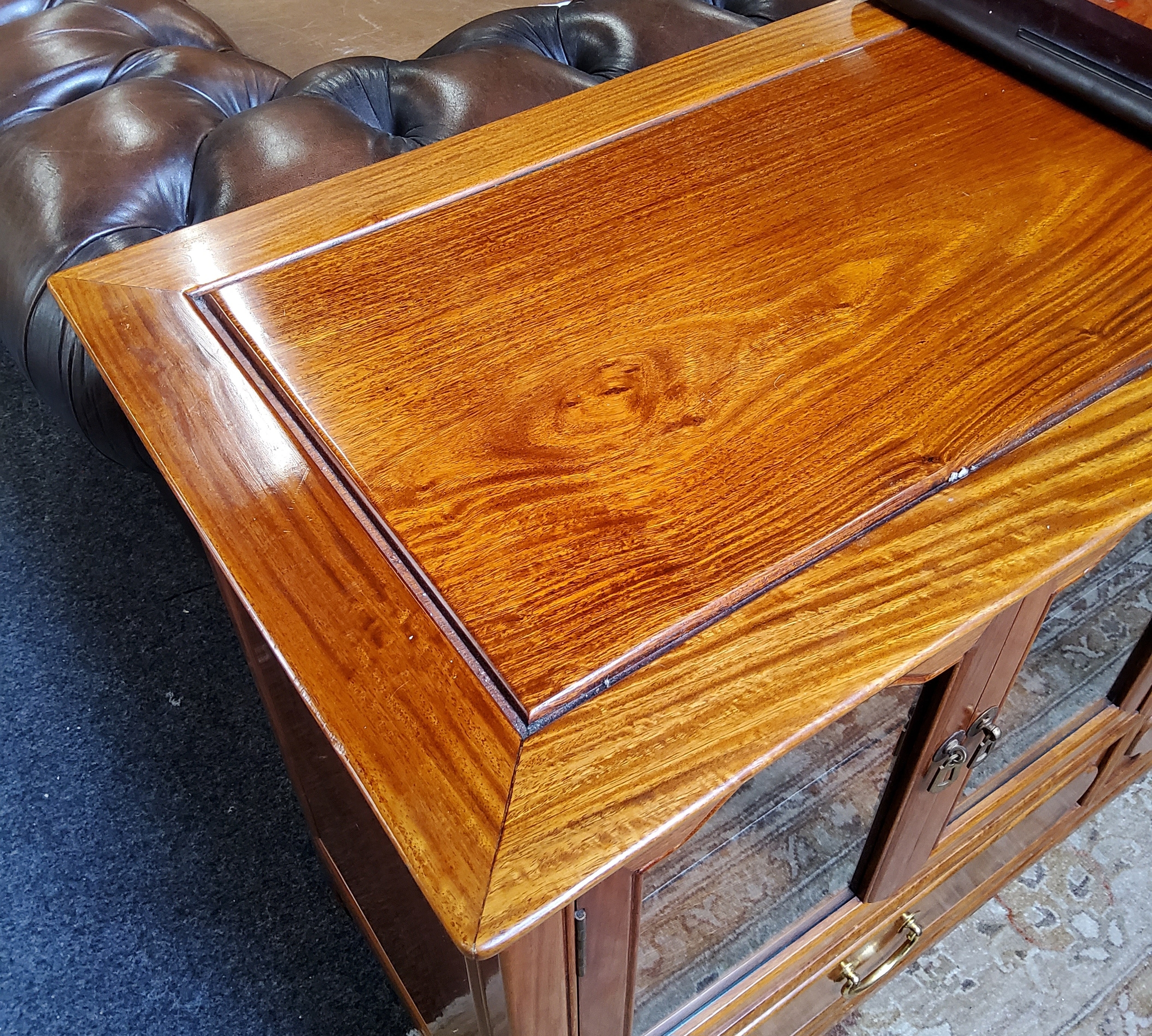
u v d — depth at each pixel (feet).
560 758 1.22
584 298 1.82
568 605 1.36
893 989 2.79
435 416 1.62
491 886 1.12
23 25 3.14
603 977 1.57
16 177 2.52
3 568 3.74
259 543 1.47
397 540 1.45
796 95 2.27
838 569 1.41
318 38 3.53
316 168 2.44
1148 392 1.65
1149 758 3.01
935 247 1.89
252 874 3.00
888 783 1.89
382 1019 2.73
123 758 3.25
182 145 2.59
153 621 3.58
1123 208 1.97
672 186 2.05
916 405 1.61
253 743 3.28
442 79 2.74
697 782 1.19
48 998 2.76
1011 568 1.40
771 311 1.78
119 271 1.89
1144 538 1.91
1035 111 2.21
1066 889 2.97
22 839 3.06
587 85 2.83
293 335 1.76
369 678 1.32
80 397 2.31
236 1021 2.73
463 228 1.97
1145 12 2.04
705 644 1.33
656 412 1.62
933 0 2.36
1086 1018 2.75
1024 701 2.11
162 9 3.29
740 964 2.01
